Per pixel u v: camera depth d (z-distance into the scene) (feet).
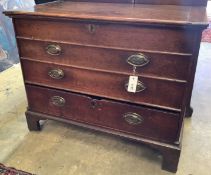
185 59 3.09
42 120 4.94
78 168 3.94
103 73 3.65
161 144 3.73
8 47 7.52
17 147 4.37
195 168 3.91
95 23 3.29
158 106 3.54
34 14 3.54
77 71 3.82
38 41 3.84
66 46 3.68
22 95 6.03
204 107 5.49
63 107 4.26
